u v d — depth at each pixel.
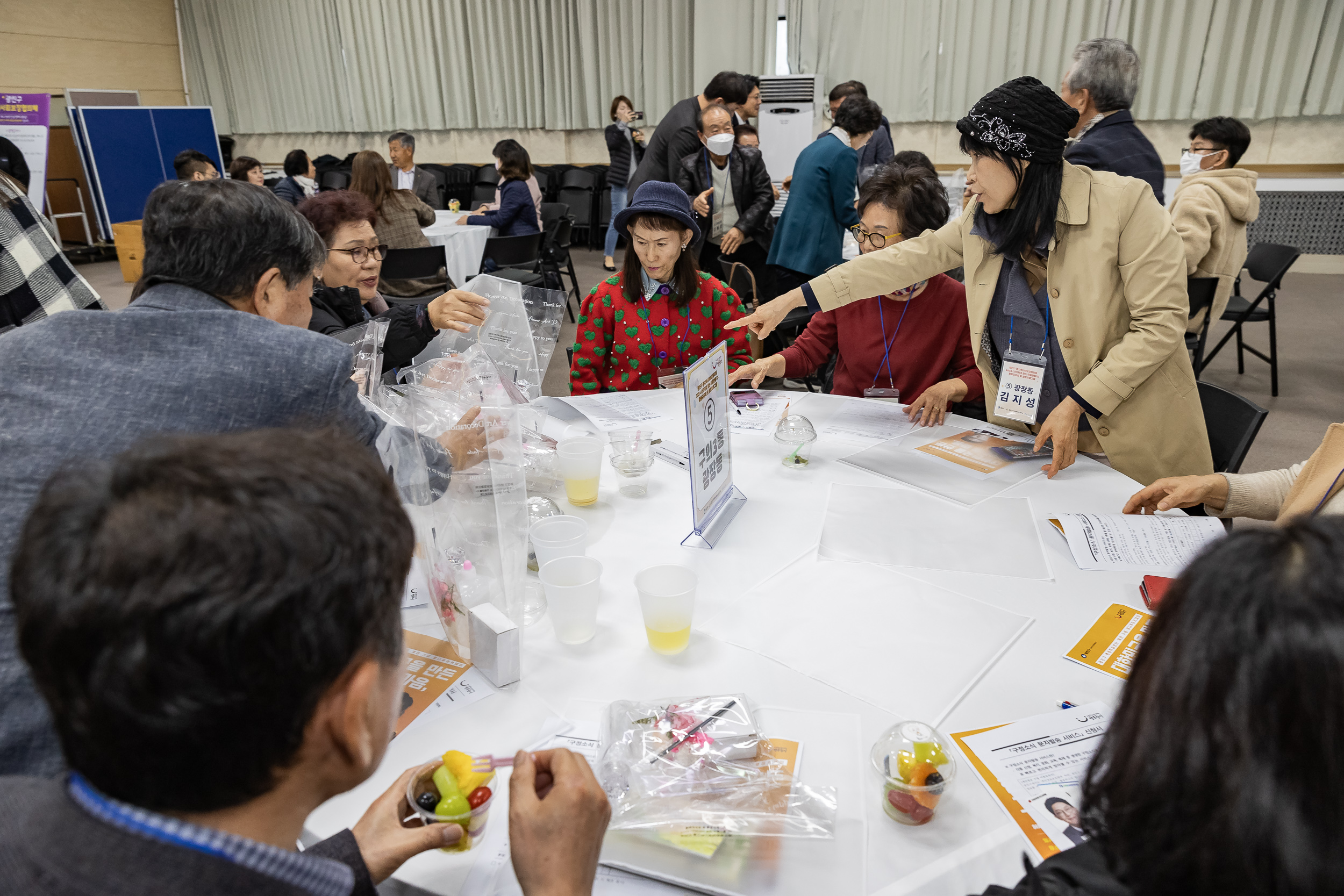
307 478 0.45
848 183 3.92
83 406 0.83
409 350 1.85
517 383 1.76
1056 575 1.21
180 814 0.44
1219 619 0.44
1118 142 2.52
